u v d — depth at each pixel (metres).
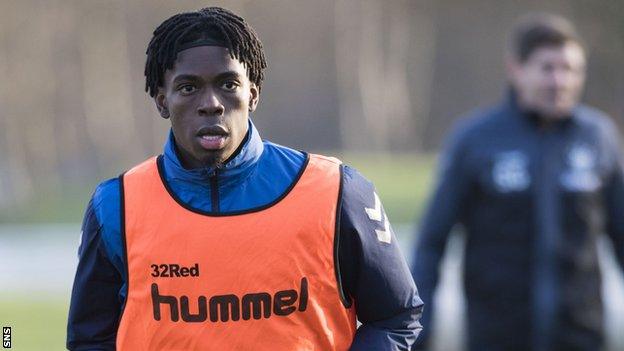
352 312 10.93
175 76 10.37
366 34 151.12
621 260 17.94
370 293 10.81
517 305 17.27
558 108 17.34
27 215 83.44
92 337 11.04
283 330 10.41
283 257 10.39
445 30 166.12
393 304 10.88
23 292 44.59
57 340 31.41
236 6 128.12
